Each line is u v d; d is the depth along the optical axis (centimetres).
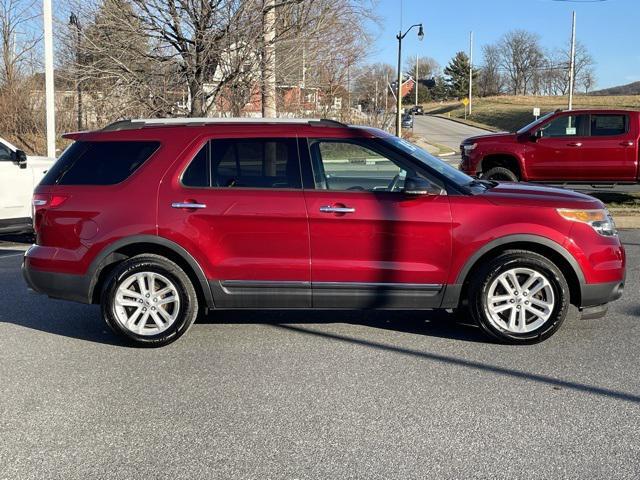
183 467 360
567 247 542
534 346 554
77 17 1391
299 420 416
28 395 461
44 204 574
